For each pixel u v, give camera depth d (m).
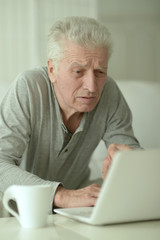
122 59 4.64
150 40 4.78
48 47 1.38
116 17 4.61
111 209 0.88
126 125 1.64
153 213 0.95
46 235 0.84
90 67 1.28
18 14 4.05
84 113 1.51
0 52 4.03
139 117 2.23
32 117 1.45
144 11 4.73
